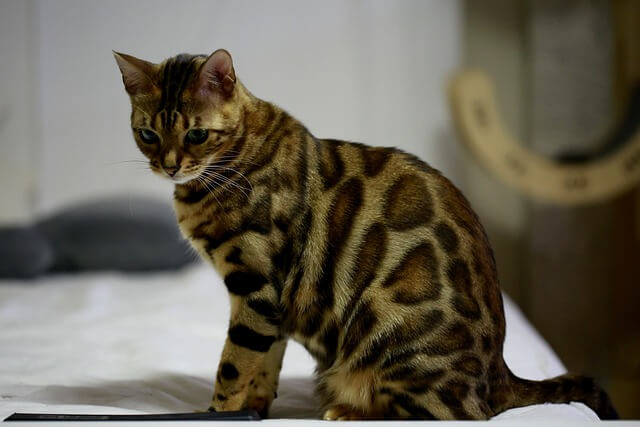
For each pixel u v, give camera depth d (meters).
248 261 1.46
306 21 3.72
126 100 3.73
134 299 2.72
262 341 1.46
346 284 1.45
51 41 3.68
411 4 3.72
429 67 3.75
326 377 1.50
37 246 3.28
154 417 1.30
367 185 1.51
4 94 3.66
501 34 3.74
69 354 1.95
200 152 1.51
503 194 3.82
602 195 3.28
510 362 1.80
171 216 3.49
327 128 3.77
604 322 3.70
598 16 3.57
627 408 3.65
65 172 3.74
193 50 3.72
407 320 1.39
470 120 3.21
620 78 3.55
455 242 1.47
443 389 1.36
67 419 1.29
